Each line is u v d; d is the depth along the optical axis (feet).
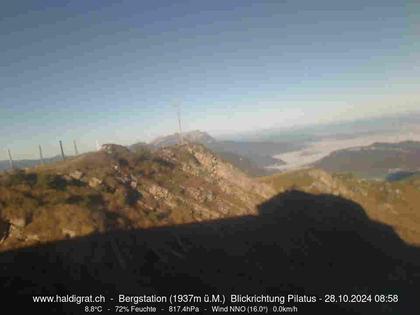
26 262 154.81
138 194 262.67
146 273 181.98
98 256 175.52
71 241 174.91
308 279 245.04
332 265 280.31
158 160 343.67
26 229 173.27
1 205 181.98
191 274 196.95
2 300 130.82
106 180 254.88
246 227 281.13
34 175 233.96
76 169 255.91
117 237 196.24
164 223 237.86
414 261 349.61
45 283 146.72
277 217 325.21
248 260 237.86
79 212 196.34
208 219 270.26
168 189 290.35
